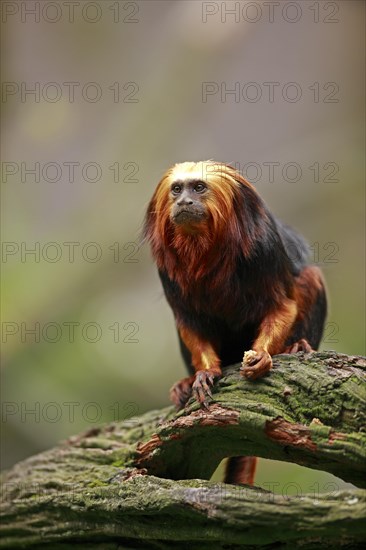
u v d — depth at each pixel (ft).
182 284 21.17
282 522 15.28
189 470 19.74
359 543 15.46
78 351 49.03
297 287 22.30
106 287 50.49
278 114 52.16
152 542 18.39
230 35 51.83
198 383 18.57
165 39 53.16
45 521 20.18
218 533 16.30
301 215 50.06
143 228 22.43
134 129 52.11
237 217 20.67
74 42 53.31
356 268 48.49
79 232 51.42
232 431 17.58
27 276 50.60
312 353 17.80
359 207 49.90
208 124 52.16
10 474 22.77
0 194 52.70
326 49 51.80
